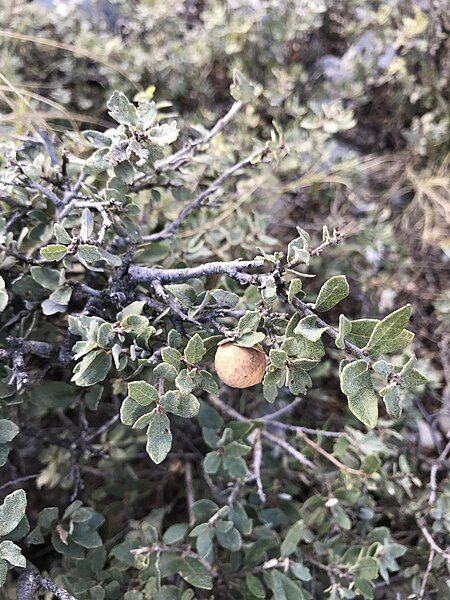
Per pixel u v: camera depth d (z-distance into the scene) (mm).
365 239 303
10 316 210
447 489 243
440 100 333
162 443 152
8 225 199
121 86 325
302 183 301
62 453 250
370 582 210
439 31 328
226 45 328
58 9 329
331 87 342
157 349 174
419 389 278
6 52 296
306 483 253
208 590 222
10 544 146
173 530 211
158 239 213
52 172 201
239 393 281
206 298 163
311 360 148
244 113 327
